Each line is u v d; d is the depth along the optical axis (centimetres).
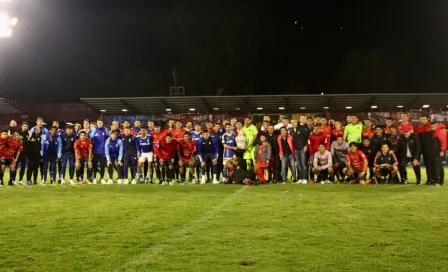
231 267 530
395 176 1530
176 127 1620
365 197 1121
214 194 1211
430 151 1455
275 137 1603
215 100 3347
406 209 923
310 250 601
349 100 3316
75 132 1695
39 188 1438
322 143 1582
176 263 546
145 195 1201
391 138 1582
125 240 664
